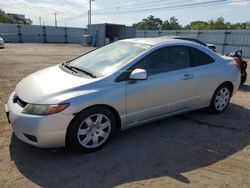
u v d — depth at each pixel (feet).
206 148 12.95
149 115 13.74
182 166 11.27
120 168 10.96
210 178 10.47
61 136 11.04
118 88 12.15
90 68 13.57
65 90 11.19
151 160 11.66
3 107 17.56
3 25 124.47
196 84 15.37
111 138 12.74
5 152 11.82
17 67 36.76
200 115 17.39
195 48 15.64
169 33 111.34
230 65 17.53
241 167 11.37
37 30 133.39
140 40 15.26
